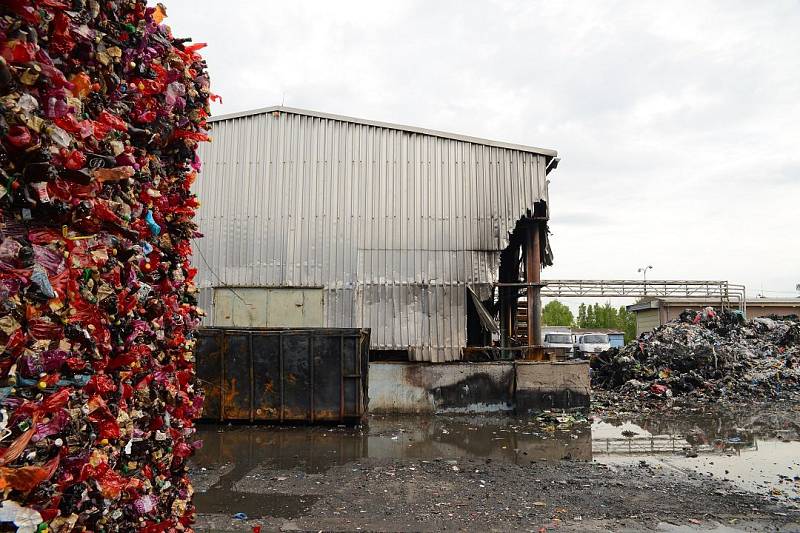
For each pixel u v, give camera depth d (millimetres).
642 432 10805
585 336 30766
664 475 7480
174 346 2973
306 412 11156
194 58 3189
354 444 9555
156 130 2691
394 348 13617
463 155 14320
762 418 12484
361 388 11344
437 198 14156
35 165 1650
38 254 1730
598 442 9805
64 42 1860
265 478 7293
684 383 16219
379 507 6113
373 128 14391
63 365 1834
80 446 1908
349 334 11297
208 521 5637
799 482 7148
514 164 14320
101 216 2043
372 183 14195
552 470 7754
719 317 22516
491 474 7535
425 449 9180
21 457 1639
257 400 11188
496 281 13922
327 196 14148
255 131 14375
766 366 17859
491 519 5734
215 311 13820
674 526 5535
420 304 13805
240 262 13938
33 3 1683
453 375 13219
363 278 13867
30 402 1647
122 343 2277
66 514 1836
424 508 6082
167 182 2951
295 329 11383
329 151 14305
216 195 14148
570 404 13016
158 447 2725
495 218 14117
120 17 2342
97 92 2125
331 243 14000
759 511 5984
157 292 2758
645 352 18047
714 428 11250
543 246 14656
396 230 14039
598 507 6125
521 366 13133
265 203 14117
